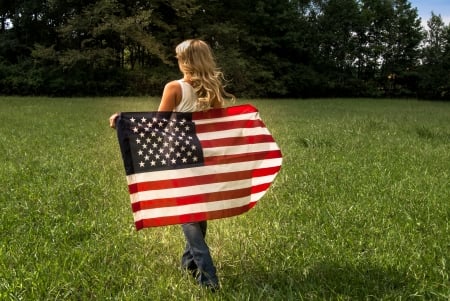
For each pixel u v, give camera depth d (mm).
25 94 34812
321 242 4754
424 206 6035
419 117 21391
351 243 4734
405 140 11977
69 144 10641
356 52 47062
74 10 36219
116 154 9523
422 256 4387
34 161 8531
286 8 44969
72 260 4246
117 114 3707
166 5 37125
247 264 4273
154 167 3695
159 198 3686
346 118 19391
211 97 3752
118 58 37750
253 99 38281
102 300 3588
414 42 47719
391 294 3645
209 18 41375
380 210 5875
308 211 5828
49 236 4867
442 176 7801
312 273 4074
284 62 44375
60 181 7027
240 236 4934
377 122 16969
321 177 7605
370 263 4262
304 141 11242
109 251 4527
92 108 21953
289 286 3807
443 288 3770
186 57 3777
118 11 34719
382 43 48188
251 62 42344
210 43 40406
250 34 43719
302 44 45094
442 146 11219
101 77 36406
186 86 3775
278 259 4363
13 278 3859
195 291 3727
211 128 3822
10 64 36250
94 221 5316
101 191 6633
